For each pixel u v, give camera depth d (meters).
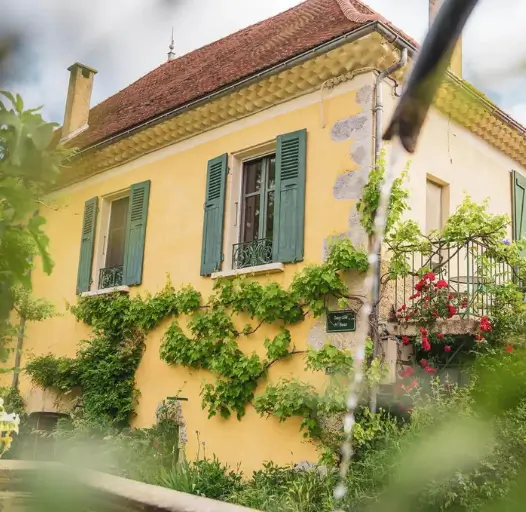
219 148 9.09
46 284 11.75
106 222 11.28
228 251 8.70
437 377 6.04
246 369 7.83
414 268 7.32
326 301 7.25
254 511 1.11
